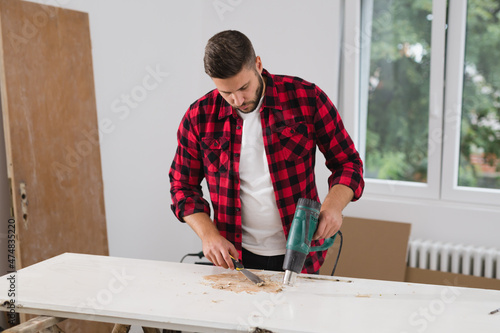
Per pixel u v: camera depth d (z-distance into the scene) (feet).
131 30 9.30
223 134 5.48
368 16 10.14
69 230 7.89
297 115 5.39
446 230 9.62
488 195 9.37
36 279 5.18
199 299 4.70
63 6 7.89
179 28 10.46
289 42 10.41
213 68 4.50
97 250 8.44
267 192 5.47
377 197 10.32
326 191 10.44
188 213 5.44
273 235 5.65
